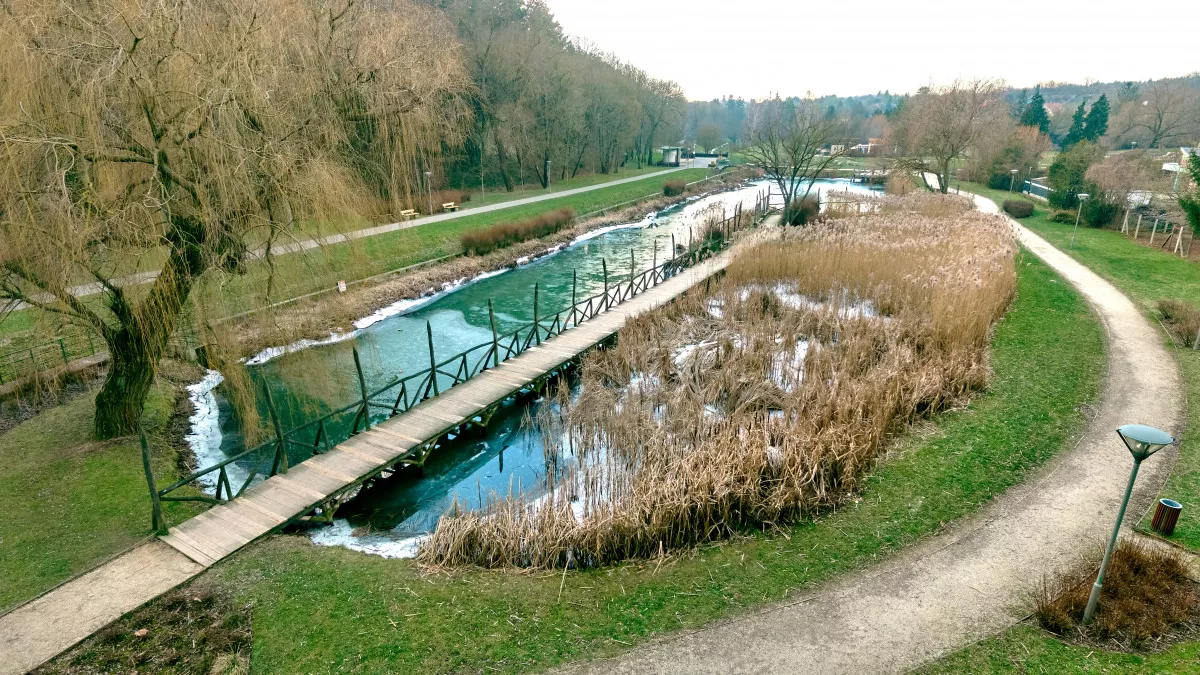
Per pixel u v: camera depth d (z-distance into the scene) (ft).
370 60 54.24
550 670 24.29
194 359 51.01
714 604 27.71
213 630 26.50
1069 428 41.29
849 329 58.65
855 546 31.22
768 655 24.56
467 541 31.68
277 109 43.06
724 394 49.85
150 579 29.50
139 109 36.06
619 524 31.48
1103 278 77.92
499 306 83.46
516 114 152.66
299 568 30.78
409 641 25.86
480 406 47.98
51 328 38.68
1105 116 234.38
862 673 23.47
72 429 44.19
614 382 54.44
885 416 41.93
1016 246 92.63
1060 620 24.67
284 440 38.65
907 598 27.30
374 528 37.52
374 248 77.41
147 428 45.24
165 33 36.60
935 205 121.60
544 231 121.08
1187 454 37.37
